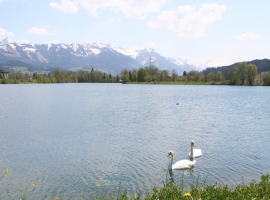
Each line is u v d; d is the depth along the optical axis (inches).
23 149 971.9
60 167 786.2
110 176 716.7
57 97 3388.3
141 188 638.5
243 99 3080.7
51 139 1119.0
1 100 2962.6
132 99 3093.0
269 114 1876.2
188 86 6638.8
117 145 1020.5
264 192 393.1
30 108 2212.1
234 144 1034.1
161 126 1401.3
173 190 429.7
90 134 1206.9
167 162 826.2
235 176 705.6
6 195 613.6
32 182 684.7
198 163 813.9
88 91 4776.1
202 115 1815.9
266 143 1046.4
